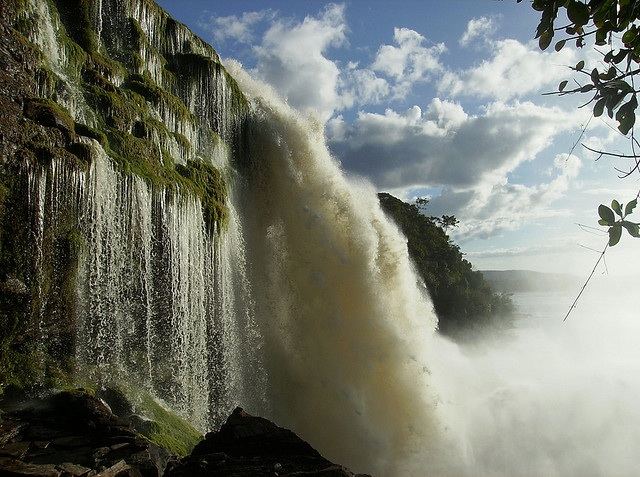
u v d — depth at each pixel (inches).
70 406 464.1
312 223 917.2
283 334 884.0
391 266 925.2
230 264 826.2
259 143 977.5
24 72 561.6
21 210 508.7
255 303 892.6
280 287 912.3
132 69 776.3
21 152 511.2
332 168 987.3
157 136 714.2
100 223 578.9
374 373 857.5
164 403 629.9
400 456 800.9
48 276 527.5
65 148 560.4
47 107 565.0
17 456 389.1
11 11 587.8
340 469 389.1
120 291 602.5
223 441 455.8
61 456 393.1
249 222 933.2
